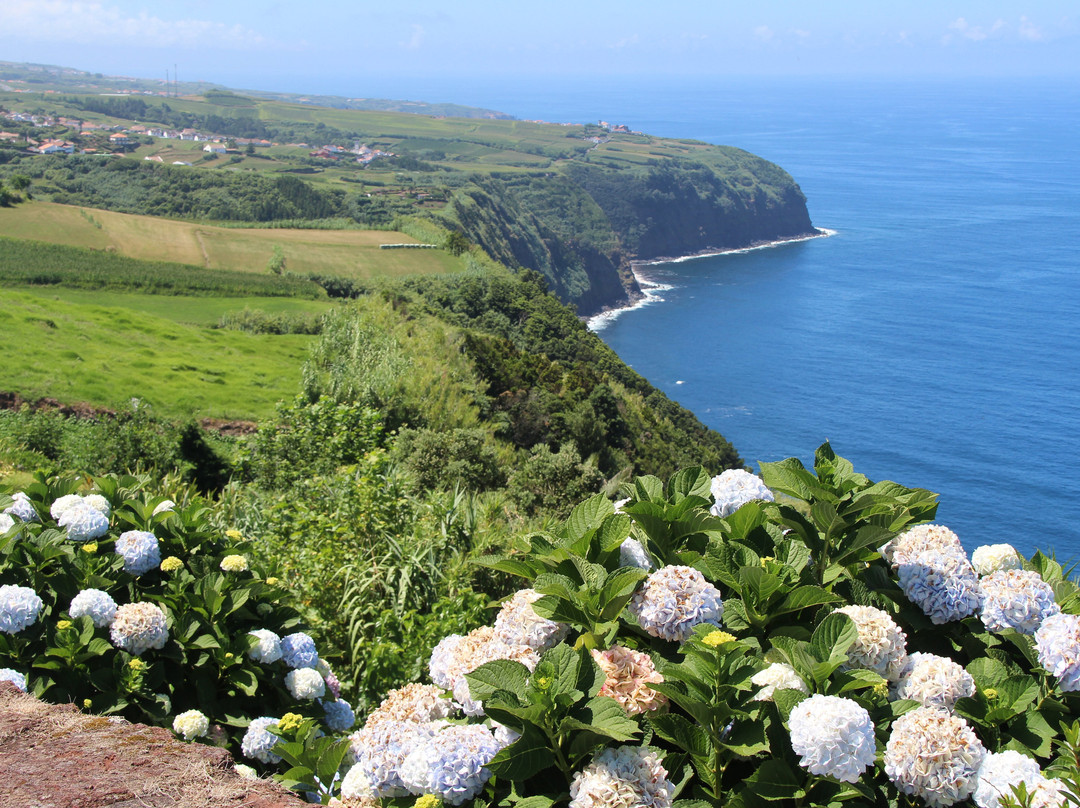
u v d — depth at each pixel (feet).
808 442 337.11
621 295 645.51
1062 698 9.02
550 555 9.82
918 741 7.77
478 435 69.72
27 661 14.66
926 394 387.34
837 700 7.49
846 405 375.45
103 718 10.17
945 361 435.53
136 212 512.63
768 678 8.46
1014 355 442.91
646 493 11.32
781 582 9.15
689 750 7.96
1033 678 8.82
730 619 9.46
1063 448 324.39
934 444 329.52
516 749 7.85
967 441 331.36
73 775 8.66
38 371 106.32
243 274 282.97
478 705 9.41
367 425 59.41
